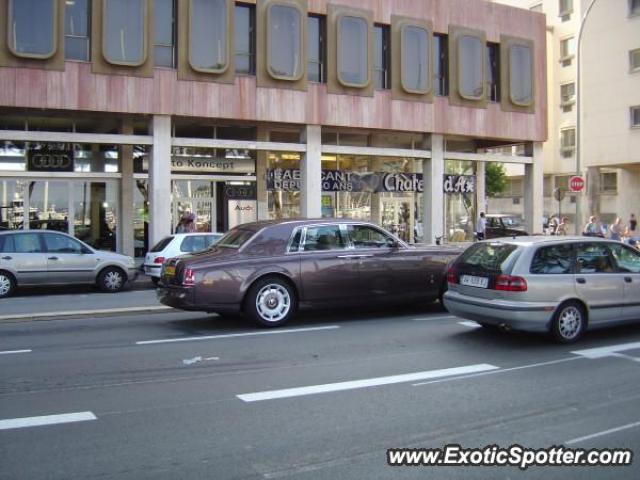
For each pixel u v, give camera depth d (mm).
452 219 27703
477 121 24469
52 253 15102
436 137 23766
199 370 7234
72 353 8156
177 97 19141
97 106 18219
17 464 4496
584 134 38312
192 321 10672
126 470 4395
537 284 8391
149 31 18672
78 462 4535
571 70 42781
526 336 9156
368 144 24750
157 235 19172
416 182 25266
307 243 10297
